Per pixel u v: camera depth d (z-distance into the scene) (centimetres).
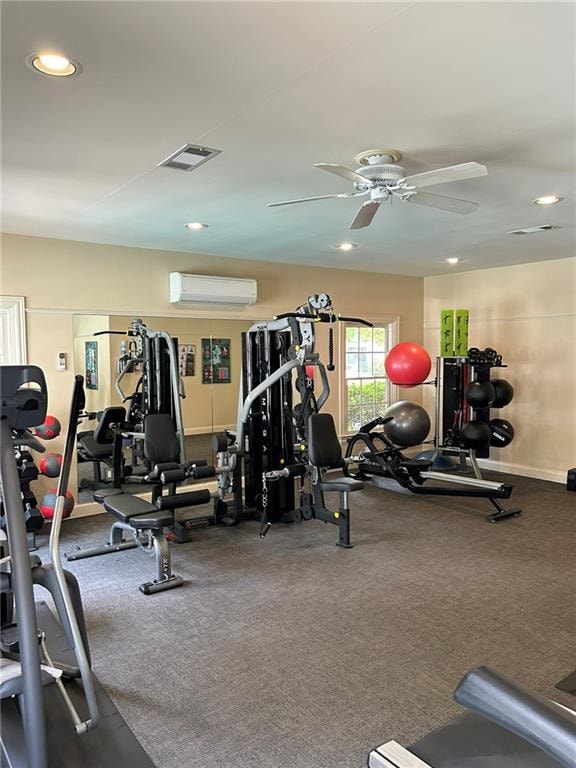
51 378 511
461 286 755
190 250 577
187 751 214
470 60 200
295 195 370
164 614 329
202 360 618
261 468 514
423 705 242
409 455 795
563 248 576
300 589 363
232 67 204
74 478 528
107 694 249
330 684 258
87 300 529
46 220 436
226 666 273
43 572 240
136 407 562
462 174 263
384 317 764
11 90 220
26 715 171
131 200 380
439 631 306
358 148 288
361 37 184
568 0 163
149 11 168
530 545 443
